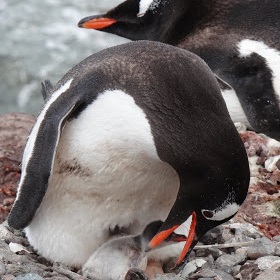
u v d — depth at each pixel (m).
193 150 10.62
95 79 11.09
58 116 10.88
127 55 11.26
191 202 11.02
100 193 11.38
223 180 10.67
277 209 14.31
